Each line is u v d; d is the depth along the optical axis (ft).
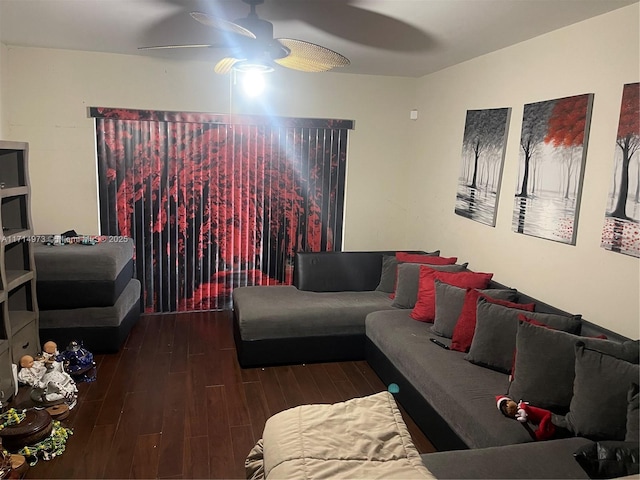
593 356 6.78
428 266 12.12
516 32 9.86
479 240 12.37
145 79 13.92
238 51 8.03
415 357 9.20
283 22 9.55
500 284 11.08
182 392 10.16
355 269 14.14
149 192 14.52
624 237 8.01
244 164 15.10
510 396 7.52
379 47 11.52
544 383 7.23
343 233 16.47
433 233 14.96
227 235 15.34
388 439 5.11
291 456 4.70
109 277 11.52
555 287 9.66
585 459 5.73
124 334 12.49
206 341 13.03
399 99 16.03
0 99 12.70
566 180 9.27
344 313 11.98
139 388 10.25
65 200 14.01
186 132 14.49
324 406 5.68
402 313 11.73
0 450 6.83
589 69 8.78
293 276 15.65
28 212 10.36
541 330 7.57
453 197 13.70
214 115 14.49
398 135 16.28
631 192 7.87
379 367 10.98
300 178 15.69
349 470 4.55
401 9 8.60
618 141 8.11
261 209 15.48
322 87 15.28
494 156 11.59
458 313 9.99
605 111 8.42
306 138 15.52
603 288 8.49
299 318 11.61
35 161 13.61
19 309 10.76
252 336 11.34
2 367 9.09
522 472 5.86
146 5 8.81
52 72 13.28
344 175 16.11
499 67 11.44
